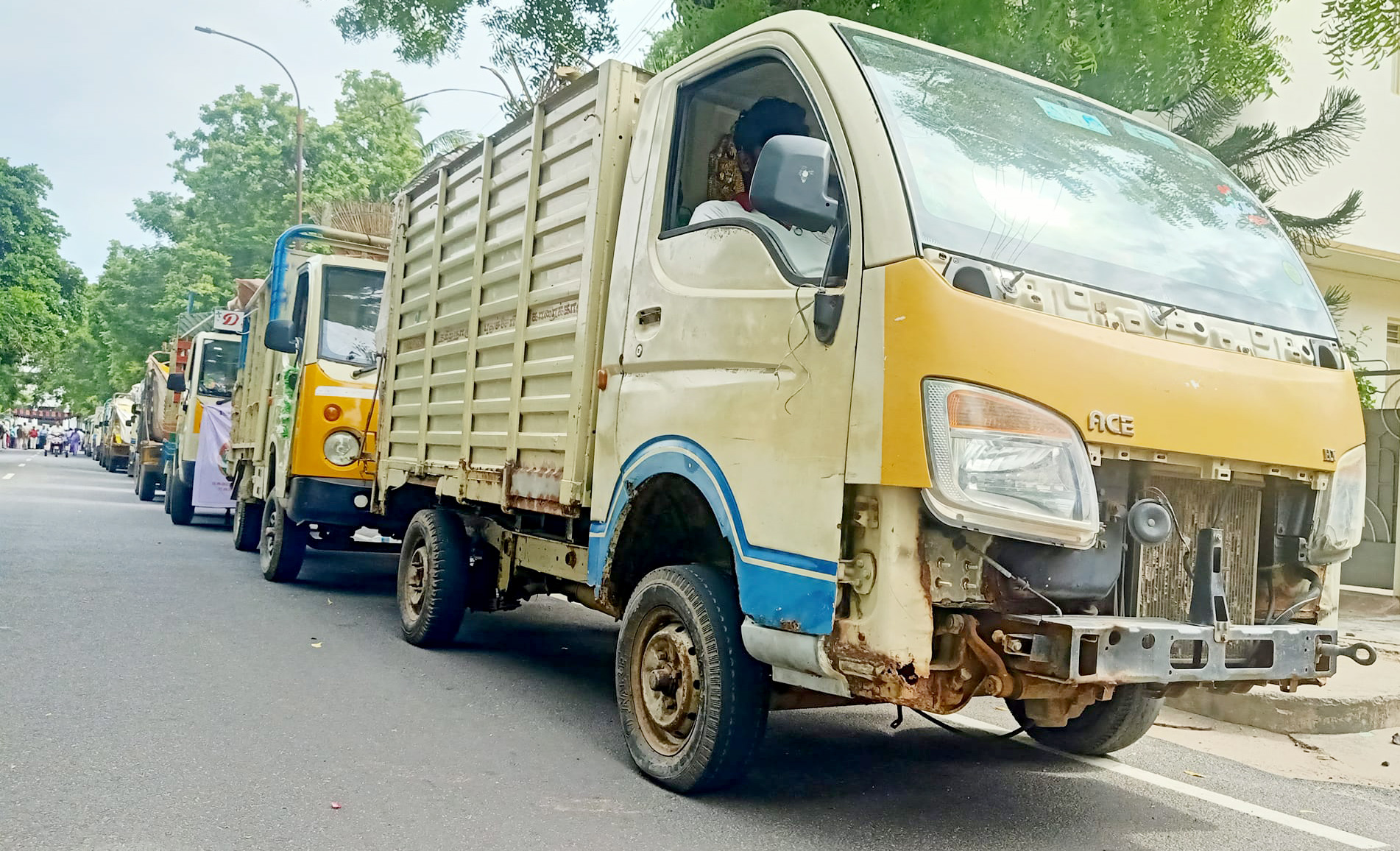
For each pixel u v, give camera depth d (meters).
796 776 4.48
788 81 4.34
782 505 3.56
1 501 17.67
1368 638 8.01
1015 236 3.55
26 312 44.75
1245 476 3.69
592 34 13.01
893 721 5.50
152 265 37.47
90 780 3.89
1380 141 13.50
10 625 6.68
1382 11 9.05
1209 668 3.33
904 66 3.96
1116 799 4.41
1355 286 13.94
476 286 6.17
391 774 4.17
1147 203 4.13
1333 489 3.76
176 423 16.12
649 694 4.33
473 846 3.45
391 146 34.72
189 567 10.15
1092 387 3.31
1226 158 9.48
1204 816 4.24
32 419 111.31
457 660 6.50
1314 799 4.59
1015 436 3.18
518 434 5.46
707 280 4.13
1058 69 7.75
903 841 3.72
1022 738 5.38
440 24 13.61
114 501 20.23
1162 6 8.39
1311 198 12.98
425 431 6.89
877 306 3.32
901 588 3.18
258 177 33.69
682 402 4.12
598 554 4.61
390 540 10.13
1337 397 3.88
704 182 4.65
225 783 3.95
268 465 9.82
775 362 3.71
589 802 3.96
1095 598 3.47
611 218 4.88
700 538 4.58
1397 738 5.67
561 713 5.34
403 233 7.75
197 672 5.70
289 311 9.61
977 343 3.20
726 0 8.20
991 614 3.34
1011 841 3.79
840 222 3.58
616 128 4.92
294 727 4.76
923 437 3.13
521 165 5.78
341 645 6.72
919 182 3.47
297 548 9.23
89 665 5.71
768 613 3.57
